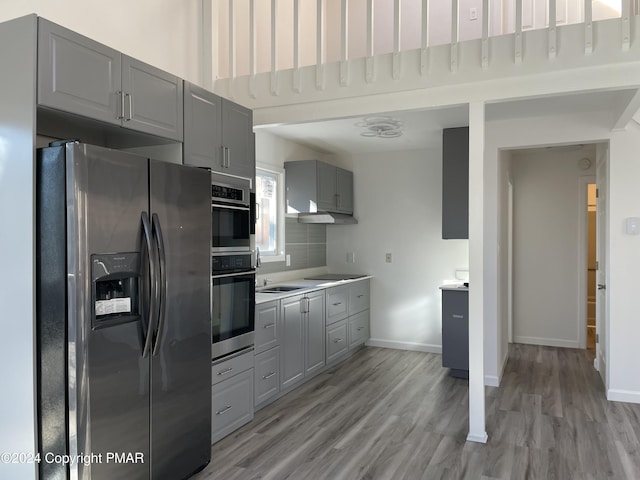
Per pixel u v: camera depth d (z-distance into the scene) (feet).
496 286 14.24
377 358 17.49
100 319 6.91
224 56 13.15
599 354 15.33
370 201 19.53
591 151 18.70
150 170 7.66
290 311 13.57
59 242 6.56
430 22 17.29
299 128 15.15
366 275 19.54
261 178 16.15
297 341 13.97
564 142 13.28
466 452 9.75
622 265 12.76
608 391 12.92
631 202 12.66
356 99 11.04
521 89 9.61
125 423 7.21
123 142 9.25
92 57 7.33
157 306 7.60
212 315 9.86
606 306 13.29
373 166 19.48
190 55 11.97
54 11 8.54
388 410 12.17
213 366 9.93
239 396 10.87
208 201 9.03
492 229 14.24
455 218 15.12
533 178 19.65
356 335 18.16
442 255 18.28
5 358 6.98
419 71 10.33
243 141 11.09
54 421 6.66
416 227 18.72
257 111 12.07
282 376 13.17
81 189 6.54
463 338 15.05
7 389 6.97
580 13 15.56
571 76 9.25
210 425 9.14
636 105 10.14
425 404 12.60
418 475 8.82
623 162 12.70
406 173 18.89
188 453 8.54
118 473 7.10
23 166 6.72
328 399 13.03
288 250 17.29
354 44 18.30
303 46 17.30
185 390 8.44
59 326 6.58
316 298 15.08
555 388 14.01
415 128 15.20
